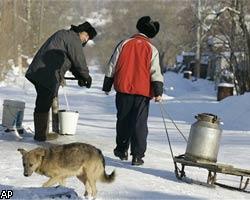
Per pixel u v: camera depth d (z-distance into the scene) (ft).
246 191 28.12
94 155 22.98
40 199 19.76
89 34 36.04
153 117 79.77
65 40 35.42
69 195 20.47
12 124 38.32
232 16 116.37
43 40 215.31
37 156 22.44
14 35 161.68
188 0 196.03
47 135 36.96
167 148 42.60
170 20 291.79
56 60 35.50
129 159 33.47
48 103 36.37
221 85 113.80
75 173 22.86
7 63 151.43
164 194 24.38
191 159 28.73
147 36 32.48
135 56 31.76
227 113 79.82
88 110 86.28
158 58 31.89
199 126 28.81
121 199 22.65
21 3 185.06
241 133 60.70
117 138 32.53
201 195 25.29
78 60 35.53
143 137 31.37
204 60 216.95
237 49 119.96
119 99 31.96
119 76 31.81
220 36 154.92
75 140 38.04
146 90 31.58
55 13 241.35
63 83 37.06
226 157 40.55
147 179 27.30
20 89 126.00
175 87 176.45
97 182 24.27
